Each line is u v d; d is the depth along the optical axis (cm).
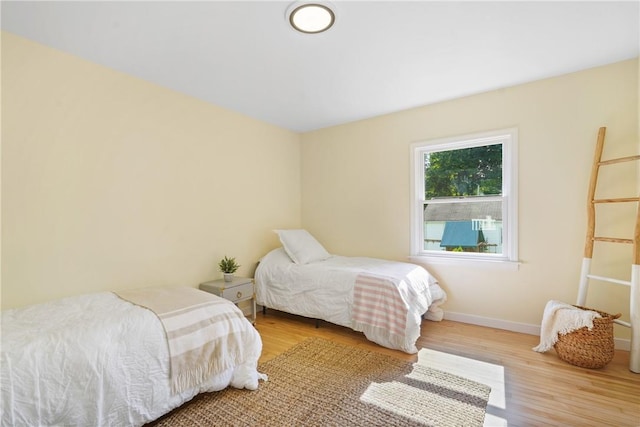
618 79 237
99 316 163
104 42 199
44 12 168
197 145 295
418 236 335
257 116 351
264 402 177
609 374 205
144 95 254
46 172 201
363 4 165
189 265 287
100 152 227
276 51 213
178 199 279
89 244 221
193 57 220
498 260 286
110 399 140
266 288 325
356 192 374
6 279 186
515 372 209
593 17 178
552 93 261
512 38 200
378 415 165
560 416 163
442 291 306
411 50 213
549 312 236
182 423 160
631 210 234
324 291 283
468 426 156
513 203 278
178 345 166
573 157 254
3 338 136
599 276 236
